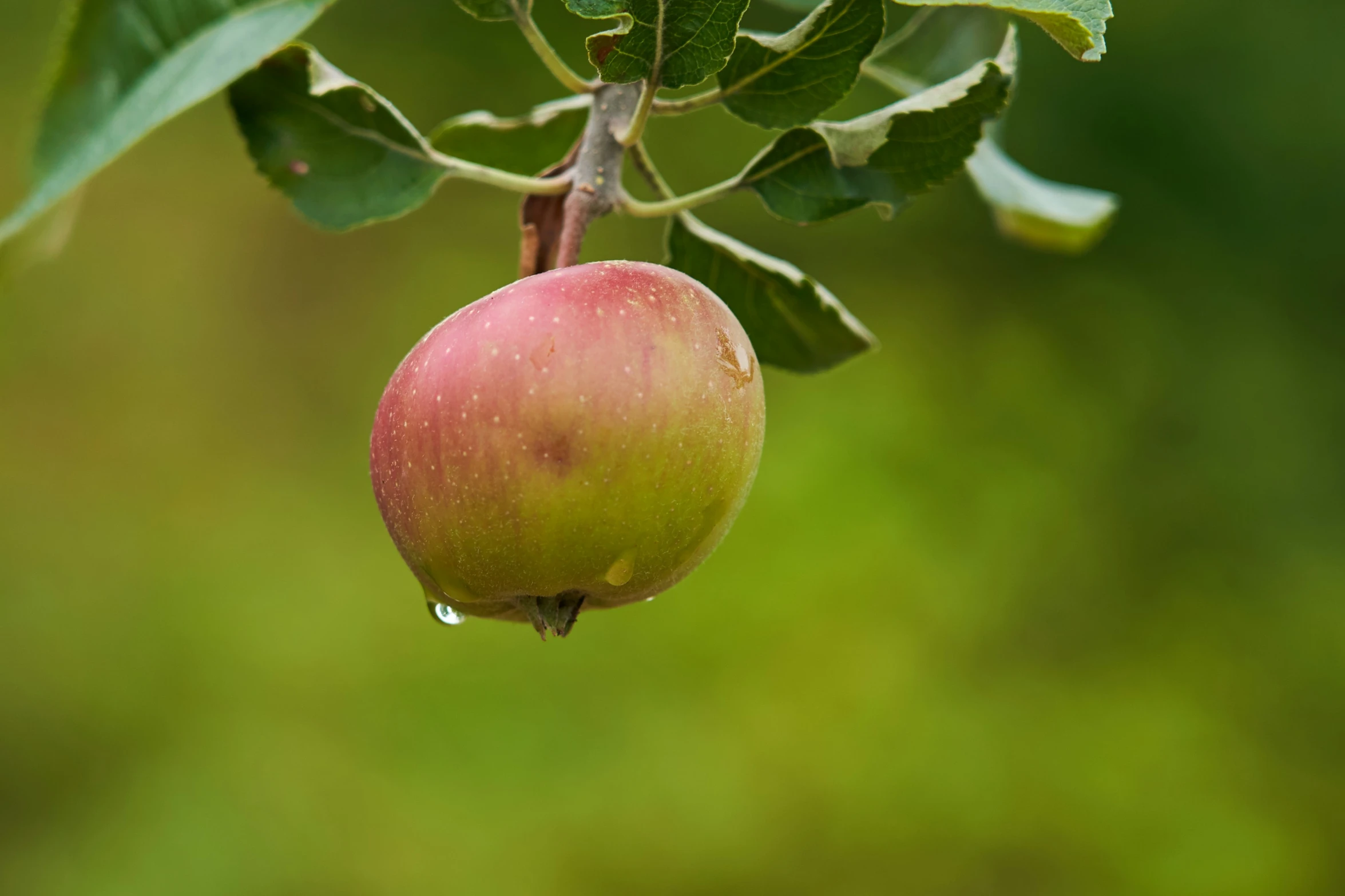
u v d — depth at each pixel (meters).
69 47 2.28
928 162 2.21
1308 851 8.40
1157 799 8.32
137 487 9.69
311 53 2.41
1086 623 9.12
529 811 8.05
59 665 8.75
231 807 8.19
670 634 8.55
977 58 3.27
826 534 8.85
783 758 8.23
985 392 9.77
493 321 2.06
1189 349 9.86
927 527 9.04
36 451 9.70
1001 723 8.52
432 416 2.05
